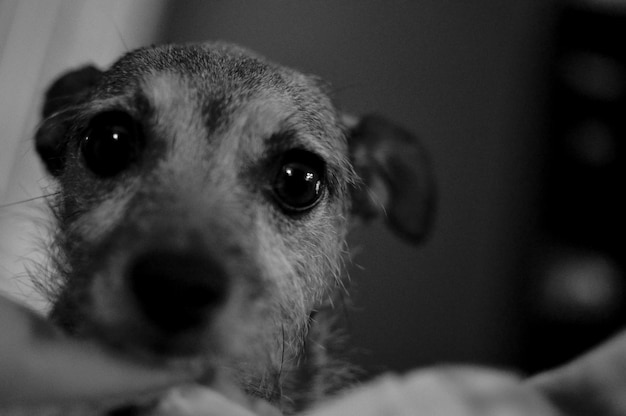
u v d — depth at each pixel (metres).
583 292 0.46
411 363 0.46
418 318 0.47
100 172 0.22
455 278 0.48
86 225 0.21
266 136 0.23
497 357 0.46
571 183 0.49
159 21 0.48
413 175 0.29
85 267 0.20
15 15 0.37
